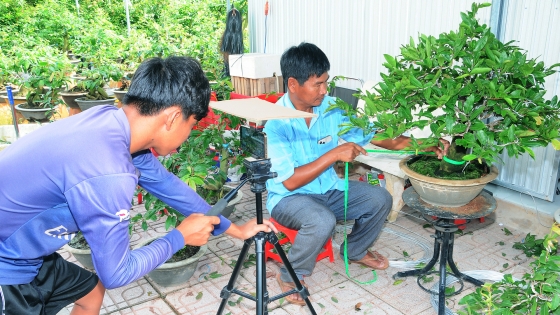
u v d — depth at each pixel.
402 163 2.69
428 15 4.04
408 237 3.66
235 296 2.93
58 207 1.51
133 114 1.52
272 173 1.97
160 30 12.59
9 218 1.48
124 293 2.99
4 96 7.96
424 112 2.26
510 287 2.04
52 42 13.54
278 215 2.89
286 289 2.87
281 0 5.86
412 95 2.32
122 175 1.44
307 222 2.70
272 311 2.77
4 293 1.58
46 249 1.60
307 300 2.35
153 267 1.61
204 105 1.58
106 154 1.43
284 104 2.95
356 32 4.81
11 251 1.56
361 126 2.36
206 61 8.03
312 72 2.68
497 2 3.44
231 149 4.08
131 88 1.51
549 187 3.55
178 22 14.19
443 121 2.24
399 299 2.86
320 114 3.01
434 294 2.87
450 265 2.85
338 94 5.12
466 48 2.34
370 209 2.95
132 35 11.62
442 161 2.49
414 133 3.88
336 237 3.69
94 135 1.44
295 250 2.78
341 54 5.07
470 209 2.49
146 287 3.06
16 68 8.12
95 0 16.58
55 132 1.48
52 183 1.43
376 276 3.10
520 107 2.14
